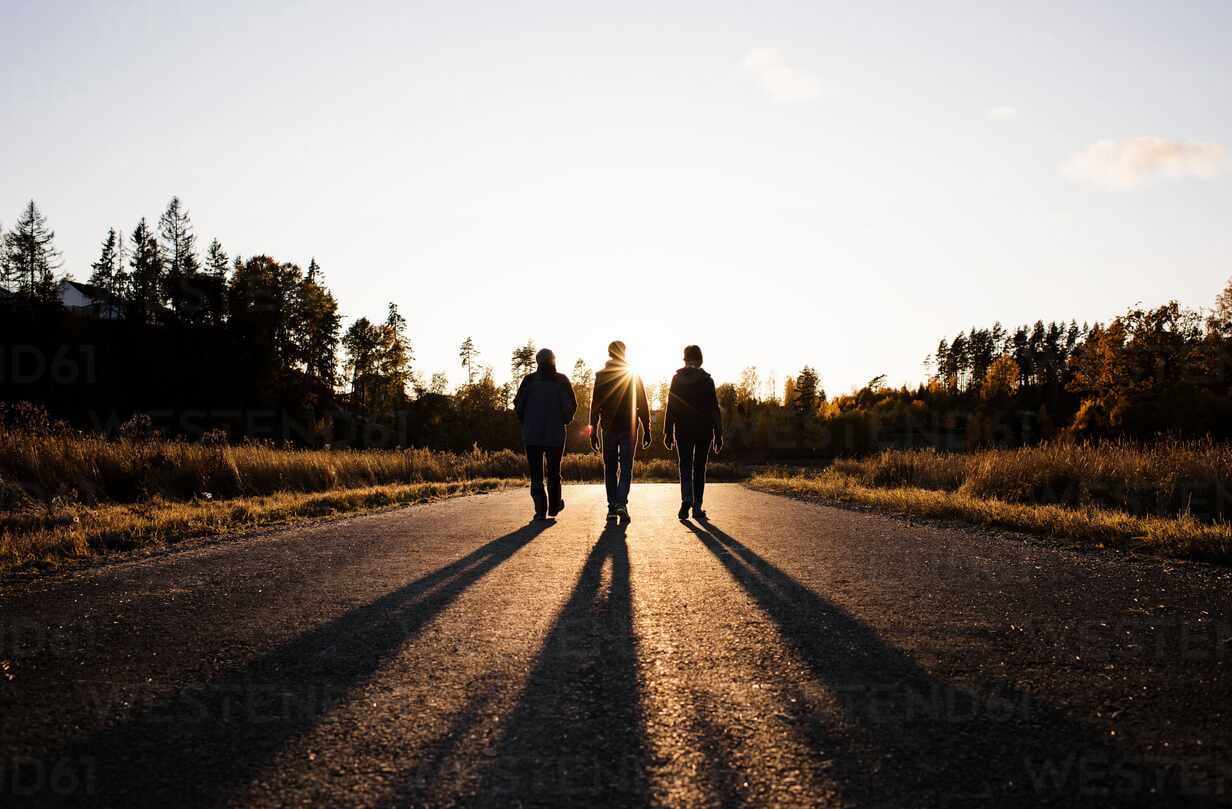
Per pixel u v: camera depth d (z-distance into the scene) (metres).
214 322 60.91
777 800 2.11
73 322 56.81
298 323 70.12
